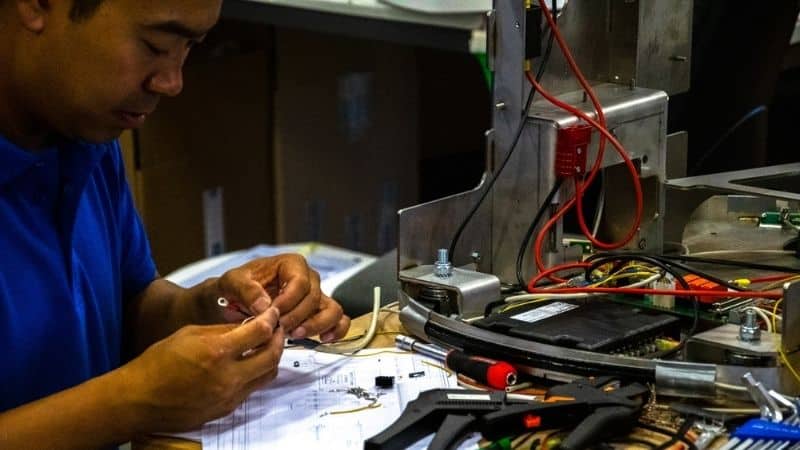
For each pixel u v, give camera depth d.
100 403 1.12
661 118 1.52
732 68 2.01
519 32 1.42
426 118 2.95
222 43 2.66
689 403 1.17
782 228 1.53
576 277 1.48
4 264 1.19
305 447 1.12
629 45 1.54
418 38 2.04
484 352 1.28
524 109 1.44
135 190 2.57
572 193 1.45
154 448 1.16
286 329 1.33
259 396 1.23
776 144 2.29
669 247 1.57
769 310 1.32
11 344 1.19
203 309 1.42
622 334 1.26
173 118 2.60
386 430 1.10
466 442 1.10
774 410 1.12
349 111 2.85
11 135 1.20
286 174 2.84
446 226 1.47
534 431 1.12
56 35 1.08
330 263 2.25
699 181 1.57
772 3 1.97
